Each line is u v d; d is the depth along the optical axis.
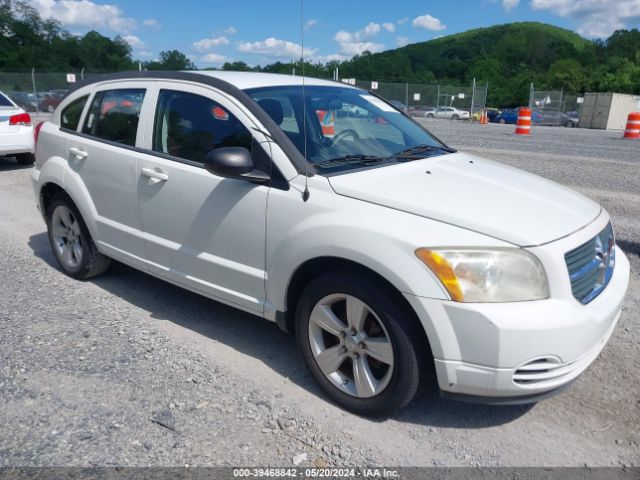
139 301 4.38
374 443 2.77
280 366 3.47
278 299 3.19
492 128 25.48
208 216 3.46
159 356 3.52
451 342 2.56
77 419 2.88
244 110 3.39
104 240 4.32
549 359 2.54
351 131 3.73
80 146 4.41
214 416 2.93
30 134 10.12
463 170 3.50
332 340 3.11
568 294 2.60
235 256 3.38
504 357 2.50
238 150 3.12
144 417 2.91
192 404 3.03
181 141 3.70
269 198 3.14
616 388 3.24
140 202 3.90
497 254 2.55
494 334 2.48
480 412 3.05
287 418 2.94
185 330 3.91
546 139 17.95
